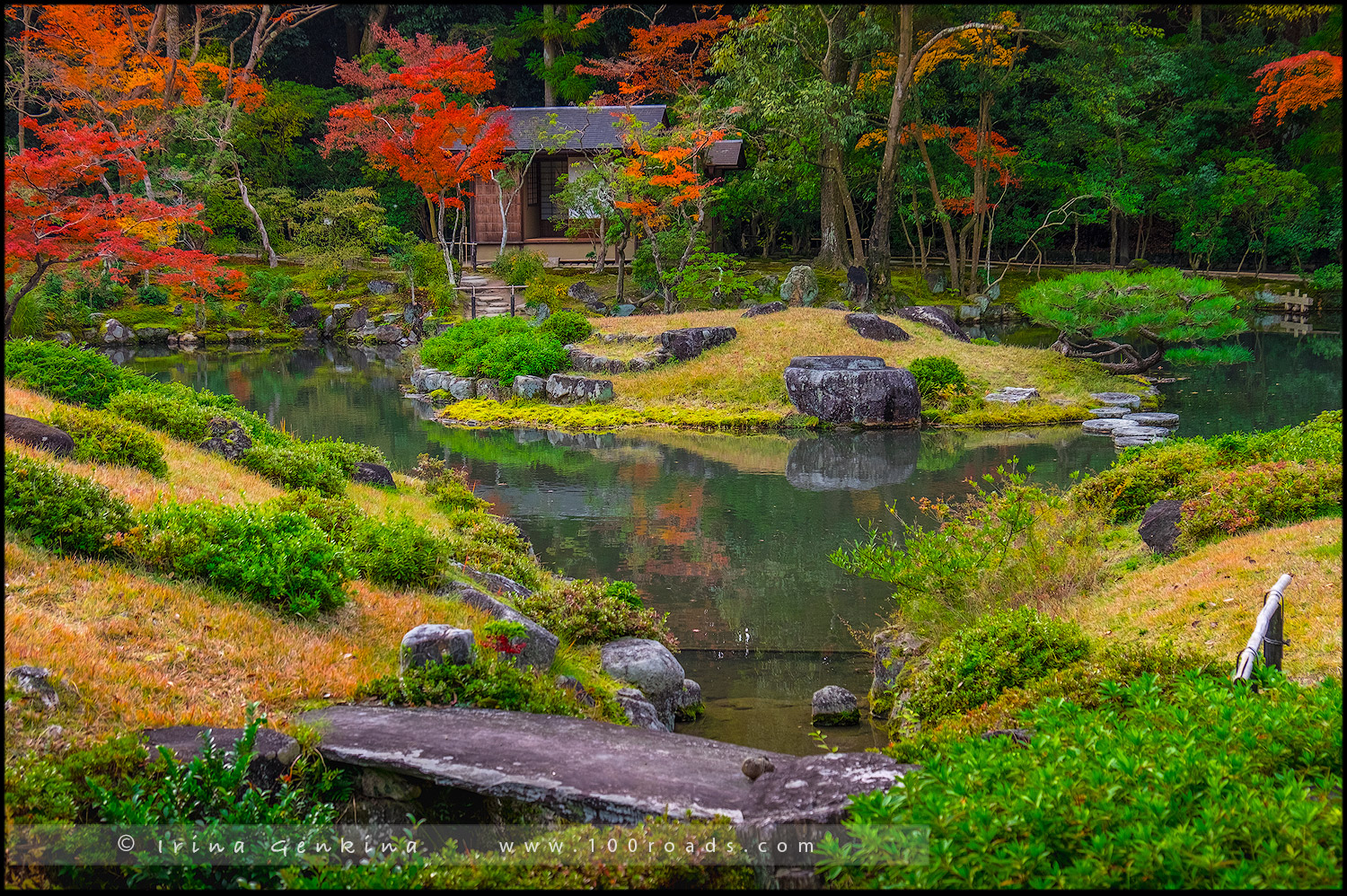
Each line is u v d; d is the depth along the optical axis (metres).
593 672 7.22
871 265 31.81
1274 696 4.18
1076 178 40.56
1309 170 38.84
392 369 29.39
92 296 34.50
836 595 10.00
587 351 24.73
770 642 8.76
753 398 22.19
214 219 39.66
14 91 33.31
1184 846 2.96
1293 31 38.50
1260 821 3.06
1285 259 42.81
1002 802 3.33
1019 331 34.62
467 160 36.59
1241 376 25.22
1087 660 5.90
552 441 19.20
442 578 8.38
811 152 34.28
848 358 21.42
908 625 8.55
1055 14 21.34
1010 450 17.61
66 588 6.25
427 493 12.65
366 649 6.76
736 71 29.59
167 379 26.28
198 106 38.06
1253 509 8.61
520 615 7.82
